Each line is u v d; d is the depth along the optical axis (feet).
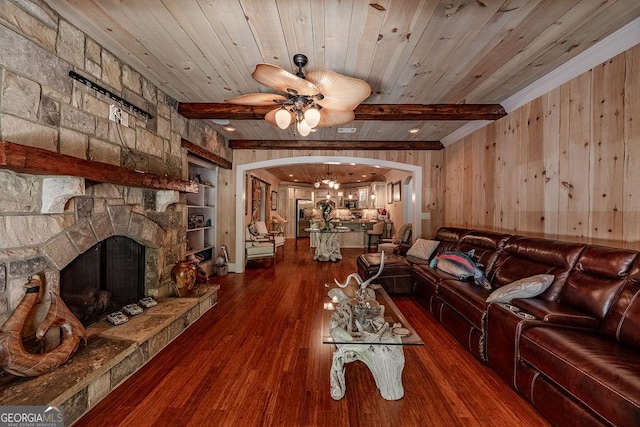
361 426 5.20
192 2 5.50
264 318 10.15
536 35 6.49
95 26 6.30
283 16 5.88
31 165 4.42
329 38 6.63
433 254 13.96
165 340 7.99
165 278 9.87
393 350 6.10
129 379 6.47
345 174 29.58
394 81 8.88
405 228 18.65
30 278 5.35
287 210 36.55
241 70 8.31
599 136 7.11
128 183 6.79
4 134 4.86
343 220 31.78
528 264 8.24
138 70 8.35
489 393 6.15
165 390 6.12
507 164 10.84
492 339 6.88
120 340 6.58
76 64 6.29
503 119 11.07
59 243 5.92
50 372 5.22
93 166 5.73
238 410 5.57
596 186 7.20
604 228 7.00
